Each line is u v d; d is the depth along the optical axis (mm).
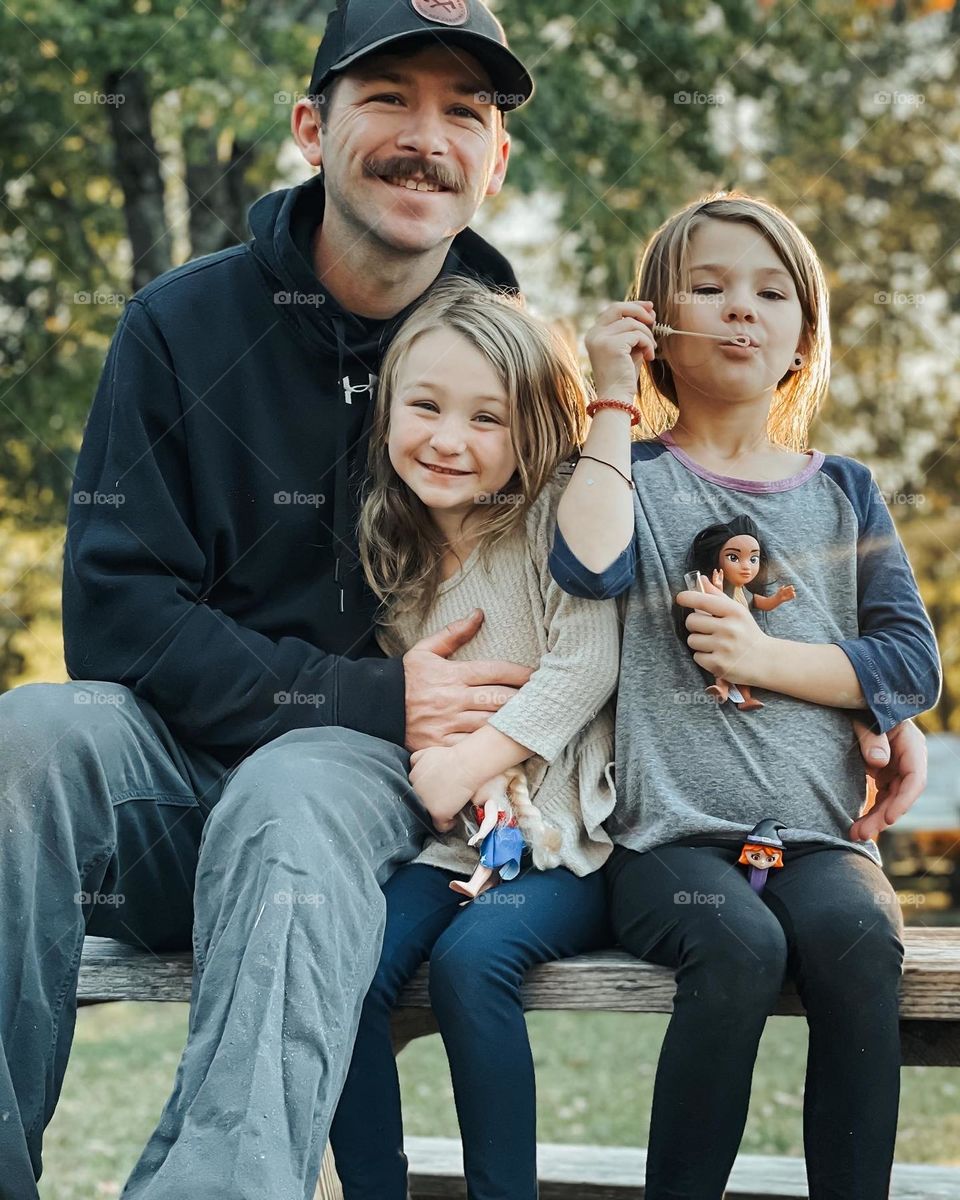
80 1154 3410
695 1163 1811
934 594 11281
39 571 9578
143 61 6824
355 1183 1854
